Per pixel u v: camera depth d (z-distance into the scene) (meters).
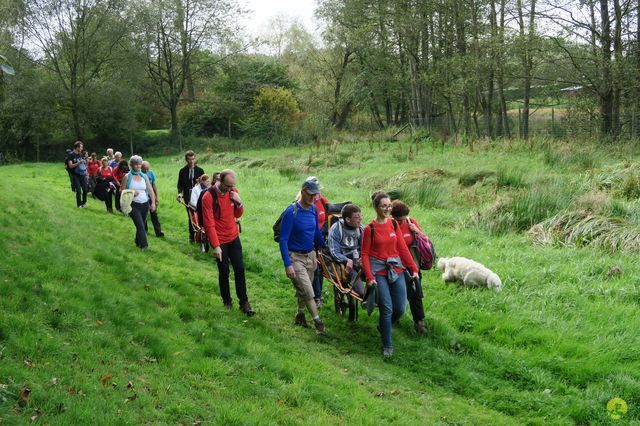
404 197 14.08
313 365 5.84
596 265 8.62
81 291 6.31
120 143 43.50
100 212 13.27
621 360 6.19
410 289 6.98
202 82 46.47
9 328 5.04
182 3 43.03
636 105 24.78
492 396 5.77
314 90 46.97
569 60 25.59
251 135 43.56
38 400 4.15
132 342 5.50
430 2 31.23
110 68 43.22
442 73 31.33
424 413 5.34
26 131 39.81
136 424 4.14
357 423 4.79
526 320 7.16
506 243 10.29
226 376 5.20
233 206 7.32
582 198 11.43
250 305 7.77
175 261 9.37
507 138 24.53
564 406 5.52
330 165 22.02
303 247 6.97
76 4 38.44
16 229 8.27
